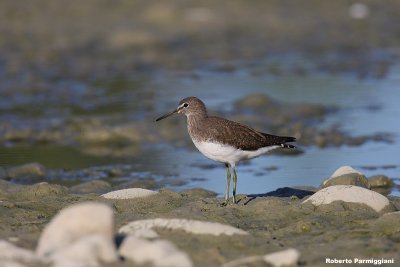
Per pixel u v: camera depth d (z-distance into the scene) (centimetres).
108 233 812
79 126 1862
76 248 754
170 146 1733
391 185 1379
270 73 2467
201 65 2569
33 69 2441
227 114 1955
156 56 2670
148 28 2991
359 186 1151
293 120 1919
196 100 1188
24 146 1745
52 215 1084
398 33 3042
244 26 3102
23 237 917
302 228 974
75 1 3222
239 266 802
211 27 3066
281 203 1114
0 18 3005
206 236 912
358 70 2489
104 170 1550
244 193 1340
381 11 3397
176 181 1441
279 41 2911
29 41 2764
